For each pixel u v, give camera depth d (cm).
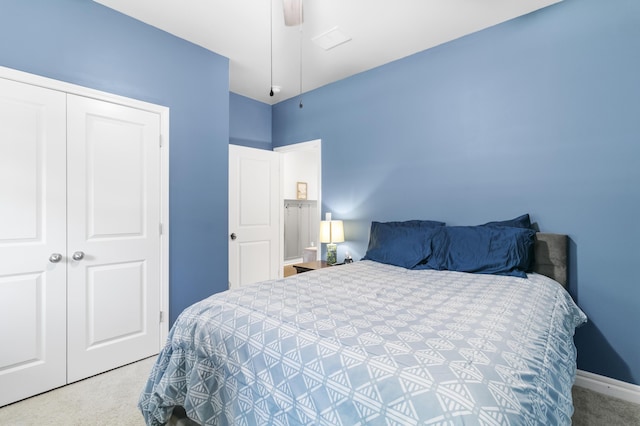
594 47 206
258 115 412
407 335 102
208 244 286
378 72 316
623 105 197
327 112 362
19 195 189
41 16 199
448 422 67
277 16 236
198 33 259
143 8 227
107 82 226
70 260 207
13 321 186
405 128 298
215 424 115
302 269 331
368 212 327
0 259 182
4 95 184
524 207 234
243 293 152
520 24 235
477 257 218
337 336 102
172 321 261
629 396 193
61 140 204
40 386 194
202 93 281
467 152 261
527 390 79
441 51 275
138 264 241
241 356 111
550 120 223
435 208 279
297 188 668
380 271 224
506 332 106
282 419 93
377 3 220
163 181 255
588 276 208
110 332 225
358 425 78
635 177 194
